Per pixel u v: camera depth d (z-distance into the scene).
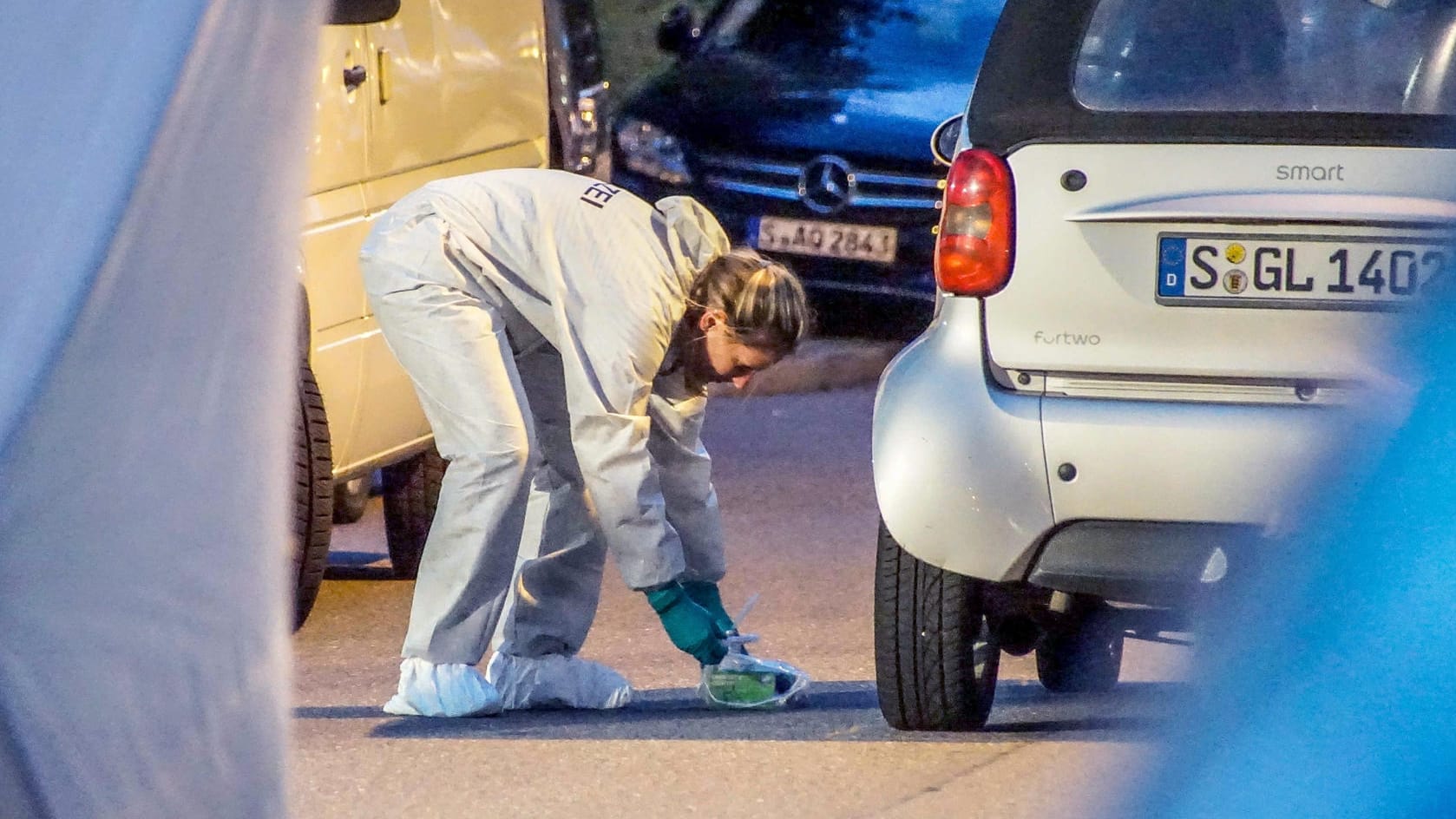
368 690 21.03
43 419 8.57
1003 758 17.53
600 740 18.34
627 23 42.84
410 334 18.64
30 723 8.80
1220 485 16.42
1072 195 16.73
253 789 9.44
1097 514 16.69
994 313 16.98
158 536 9.03
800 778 17.06
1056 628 19.12
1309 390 16.53
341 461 24.78
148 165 8.59
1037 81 16.95
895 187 41.25
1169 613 18.70
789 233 41.66
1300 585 16.45
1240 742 16.75
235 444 9.23
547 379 19.75
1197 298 16.58
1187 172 16.55
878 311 41.62
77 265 8.46
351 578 27.48
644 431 18.38
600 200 18.45
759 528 29.39
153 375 8.92
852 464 34.22
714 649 19.41
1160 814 15.82
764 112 41.88
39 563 8.75
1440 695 16.22
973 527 16.91
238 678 9.34
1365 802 15.76
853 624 23.67
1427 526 16.23
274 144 9.12
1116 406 16.67
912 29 42.50
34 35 8.65
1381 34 16.77
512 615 19.77
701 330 18.28
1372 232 16.36
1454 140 16.36
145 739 9.09
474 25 27.27
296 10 9.11
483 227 18.56
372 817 16.22
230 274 9.10
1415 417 16.27
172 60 8.62
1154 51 16.89
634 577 18.83
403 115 25.53
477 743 18.31
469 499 18.78
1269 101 16.69
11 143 8.58
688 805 16.41
